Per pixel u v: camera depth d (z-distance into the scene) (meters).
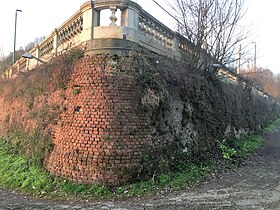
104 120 8.01
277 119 48.94
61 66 9.54
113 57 8.48
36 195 7.26
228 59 14.54
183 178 8.59
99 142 7.88
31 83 12.05
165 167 8.81
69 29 11.01
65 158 8.19
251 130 22.56
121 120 8.10
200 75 13.00
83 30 9.22
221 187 8.04
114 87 8.24
